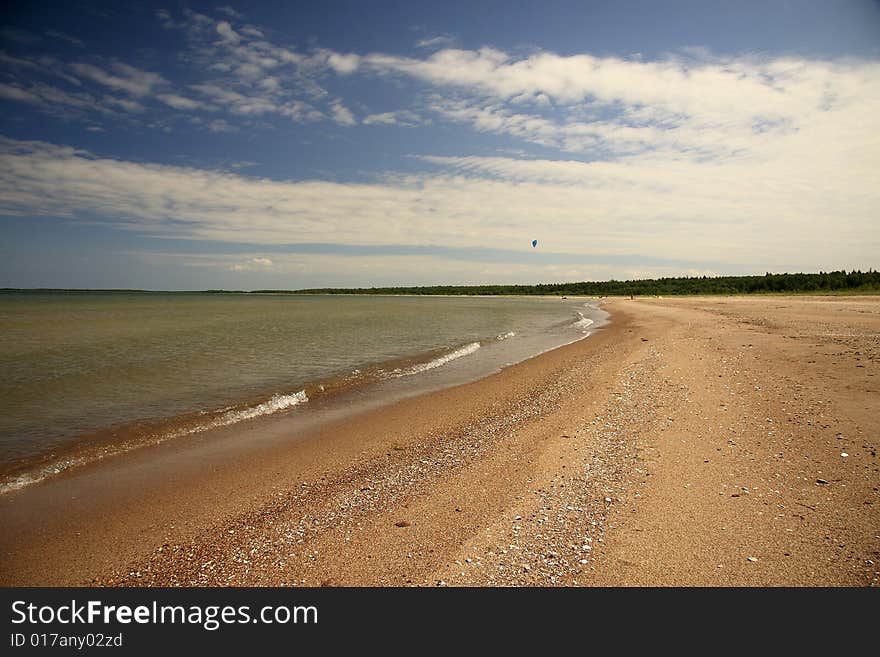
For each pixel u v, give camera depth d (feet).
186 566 18.69
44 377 55.72
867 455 23.81
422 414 40.65
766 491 21.04
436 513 21.53
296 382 53.57
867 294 232.12
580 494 22.24
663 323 118.01
